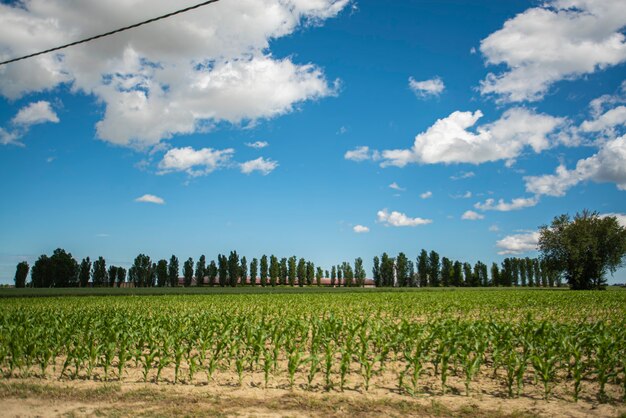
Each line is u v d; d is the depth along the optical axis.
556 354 10.73
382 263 115.38
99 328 14.41
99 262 109.06
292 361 9.91
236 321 16.23
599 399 8.98
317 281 115.12
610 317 23.34
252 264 108.94
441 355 10.75
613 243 79.44
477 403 8.74
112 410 8.06
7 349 11.45
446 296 42.16
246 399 8.90
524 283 123.50
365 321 13.55
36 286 102.12
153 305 33.66
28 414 7.80
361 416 7.87
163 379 10.73
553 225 84.75
